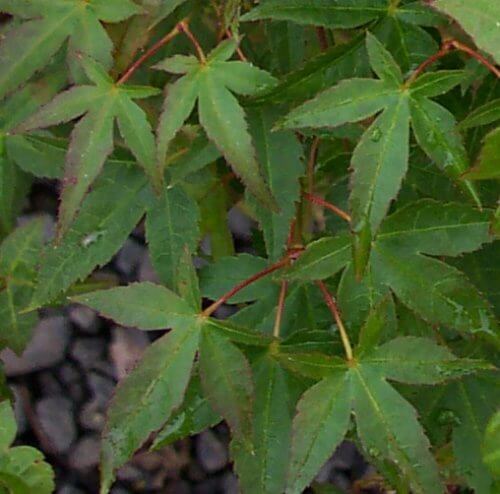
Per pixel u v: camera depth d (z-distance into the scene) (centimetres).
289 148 56
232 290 54
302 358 53
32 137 60
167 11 55
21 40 55
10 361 83
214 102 54
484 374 58
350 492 79
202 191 62
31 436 82
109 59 55
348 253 55
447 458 63
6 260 63
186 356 54
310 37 60
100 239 57
